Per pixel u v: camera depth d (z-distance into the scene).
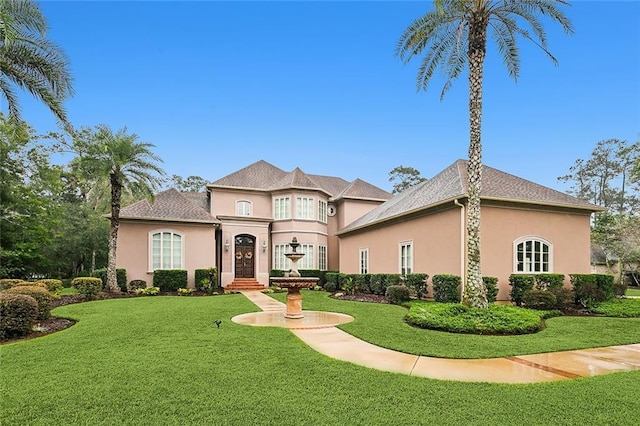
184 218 22.27
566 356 6.96
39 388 5.13
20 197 22.25
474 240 10.95
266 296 18.94
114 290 19.34
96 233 28.97
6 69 11.69
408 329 9.31
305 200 26.66
